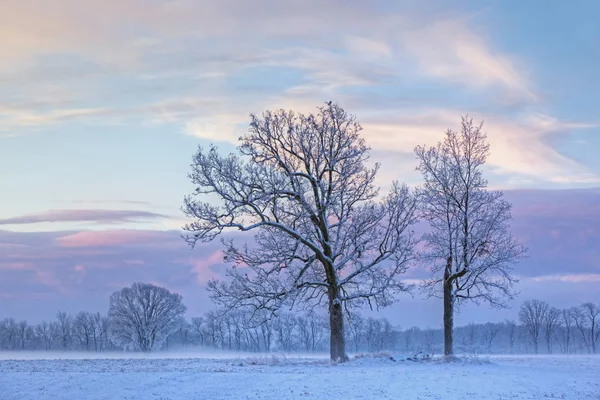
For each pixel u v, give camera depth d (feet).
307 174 112.37
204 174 105.91
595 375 88.58
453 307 119.03
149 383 71.72
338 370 87.40
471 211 118.93
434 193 120.37
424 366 96.48
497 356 155.53
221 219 106.32
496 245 117.50
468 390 70.85
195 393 66.90
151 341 232.73
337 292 112.06
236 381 73.67
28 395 65.46
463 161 120.67
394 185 118.21
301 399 64.13
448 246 118.21
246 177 108.58
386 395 66.64
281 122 113.39
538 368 98.12
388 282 113.09
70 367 93.50
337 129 114.01
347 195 114.11
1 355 192.85
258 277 112.37
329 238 113.09
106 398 64.59
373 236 115.03
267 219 109.81
